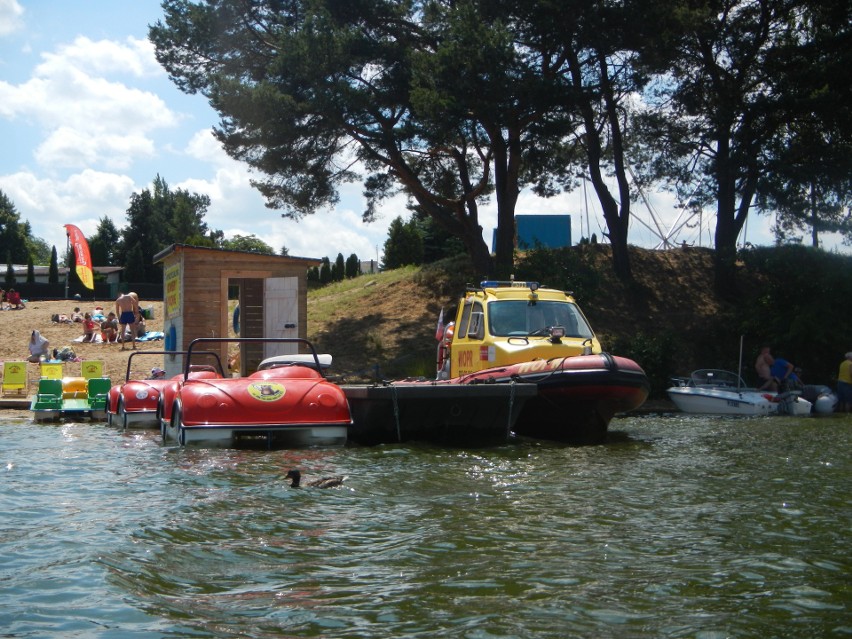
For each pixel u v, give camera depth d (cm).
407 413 1162
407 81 2516
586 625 403
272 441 1159
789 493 774
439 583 469
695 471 921
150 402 1436
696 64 2867
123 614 412
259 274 2188
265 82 2505
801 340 2577
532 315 1380
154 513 648
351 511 666
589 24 2392
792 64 2798
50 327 3544
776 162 2731
